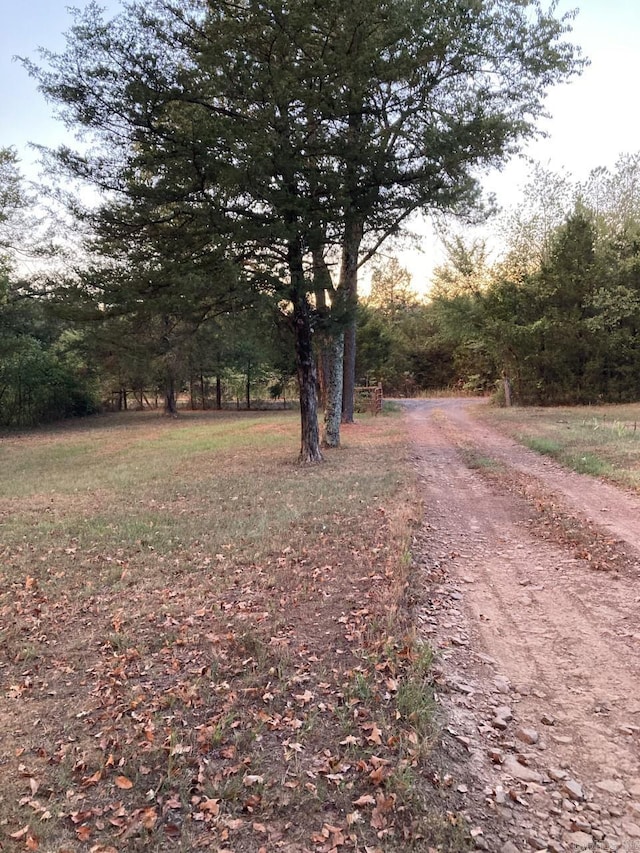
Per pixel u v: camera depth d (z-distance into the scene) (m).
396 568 6.07
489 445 15.62
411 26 9.85
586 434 15.67
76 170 10.27
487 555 6.87
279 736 3.46
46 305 11.57
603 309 25.41
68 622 5.30
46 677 4.33
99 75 9.44
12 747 3.49
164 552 7.14
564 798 3.00
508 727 3.58
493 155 11.13
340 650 4.46
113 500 10.58
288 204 10.47
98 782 3.15
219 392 45.66
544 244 29.22
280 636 4.73
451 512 8.80
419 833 2.74
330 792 3.00
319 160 10.98
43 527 8.66
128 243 11.45
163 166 10.44
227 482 11.58
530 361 27.34
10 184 20.94
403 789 2.96
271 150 10.09
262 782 3.07
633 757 3.29
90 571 6.63
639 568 6.12
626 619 5.01
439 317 31.78
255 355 39.19
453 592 5.71
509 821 2.84
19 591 6.12
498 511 8.82
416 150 10.95
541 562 6.55
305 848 2.68
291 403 47.34
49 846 2.72
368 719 3.57
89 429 30.41
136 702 3.86
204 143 9.85
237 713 3.70
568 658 4.41
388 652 4.31
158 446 19.89
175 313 12.20
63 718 3.79
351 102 10.41
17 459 17.97
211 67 10.11
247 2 9.99
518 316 27.25
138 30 9.77
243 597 5.62
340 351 16.17
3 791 3.10
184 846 2.71
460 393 46.56
